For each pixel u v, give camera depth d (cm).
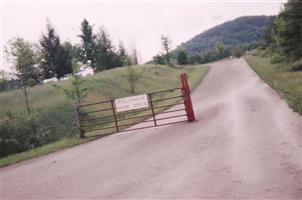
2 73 2811
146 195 859
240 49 12350
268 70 4094
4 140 2081
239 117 1711
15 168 1548
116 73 4925
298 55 3806
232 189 796
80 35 6725
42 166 1460
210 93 3281
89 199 908
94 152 1547
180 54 9869
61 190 1034
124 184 980
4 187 1211
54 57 5603
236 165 967
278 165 909
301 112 1470
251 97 2362
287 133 1222
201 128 1620
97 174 1143
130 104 1977
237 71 5356
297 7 3694
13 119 2334
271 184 789
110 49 6856
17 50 2795
